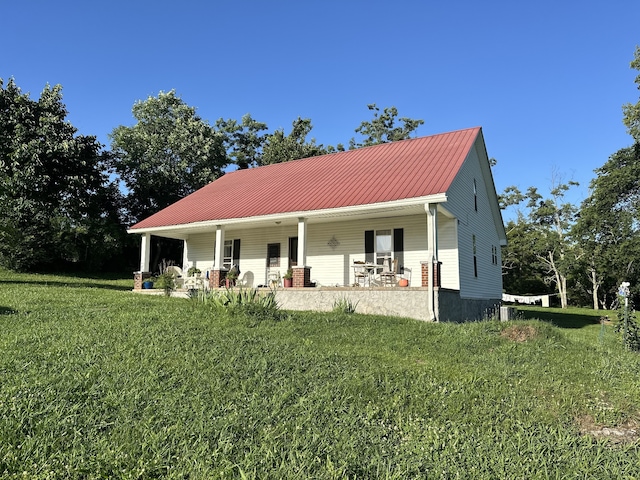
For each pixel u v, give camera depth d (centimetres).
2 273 2430
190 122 3634
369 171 1738
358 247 1677
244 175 2345
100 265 3181
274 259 1877
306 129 4372
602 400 645
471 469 387
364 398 553
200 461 370
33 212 2480
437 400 569
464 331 1016
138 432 418
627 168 3161
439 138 1908
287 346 759
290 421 465
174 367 605
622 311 1184
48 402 465
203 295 1146
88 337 737
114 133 3506
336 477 357
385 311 1327
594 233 3400
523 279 4497
